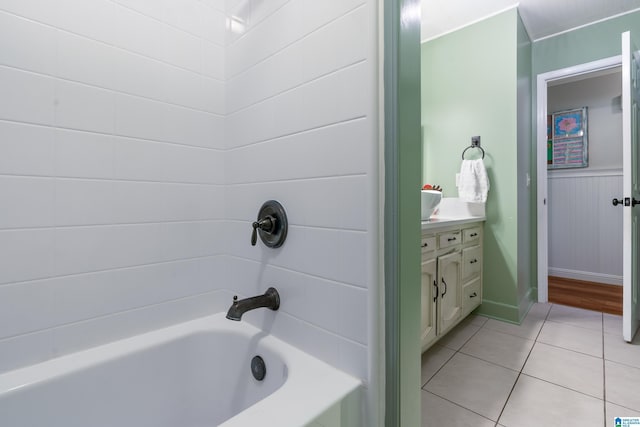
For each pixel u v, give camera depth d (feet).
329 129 3.01
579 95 11.68
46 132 3.06
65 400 2.98
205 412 3.91
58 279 3.15
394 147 2.63
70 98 3.20
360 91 2.75
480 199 7.92
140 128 3.70
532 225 9.34
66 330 3.20
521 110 8.09
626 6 7.62
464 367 5.67
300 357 3.19
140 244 3.72
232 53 4.32
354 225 2.81
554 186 12.22
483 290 8.24
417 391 2.90
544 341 6.70
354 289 2.82
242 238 4.20
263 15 3.80
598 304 9.04
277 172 3.62
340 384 2.70
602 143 11.21
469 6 7.63
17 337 2.92
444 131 8.78
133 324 3.67
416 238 2.86
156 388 3.59
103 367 3.23
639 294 7.41
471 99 8.30
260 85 3.84
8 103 2.85
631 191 6.41
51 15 3.07
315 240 3.17
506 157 7.80
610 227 11.02
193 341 3.90
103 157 3.43
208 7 4.30
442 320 6.06
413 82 2.79
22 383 2.78
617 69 8.20
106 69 3.43
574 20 8.23
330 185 3.01
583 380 5.20
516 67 7.62
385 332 2.71
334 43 2.96
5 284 2.86
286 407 2.36
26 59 2.94
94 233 3.38
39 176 3.02
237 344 3.85
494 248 8.02
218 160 4.44
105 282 3.46
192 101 4.16
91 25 3.32
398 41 2.62
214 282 4.42
